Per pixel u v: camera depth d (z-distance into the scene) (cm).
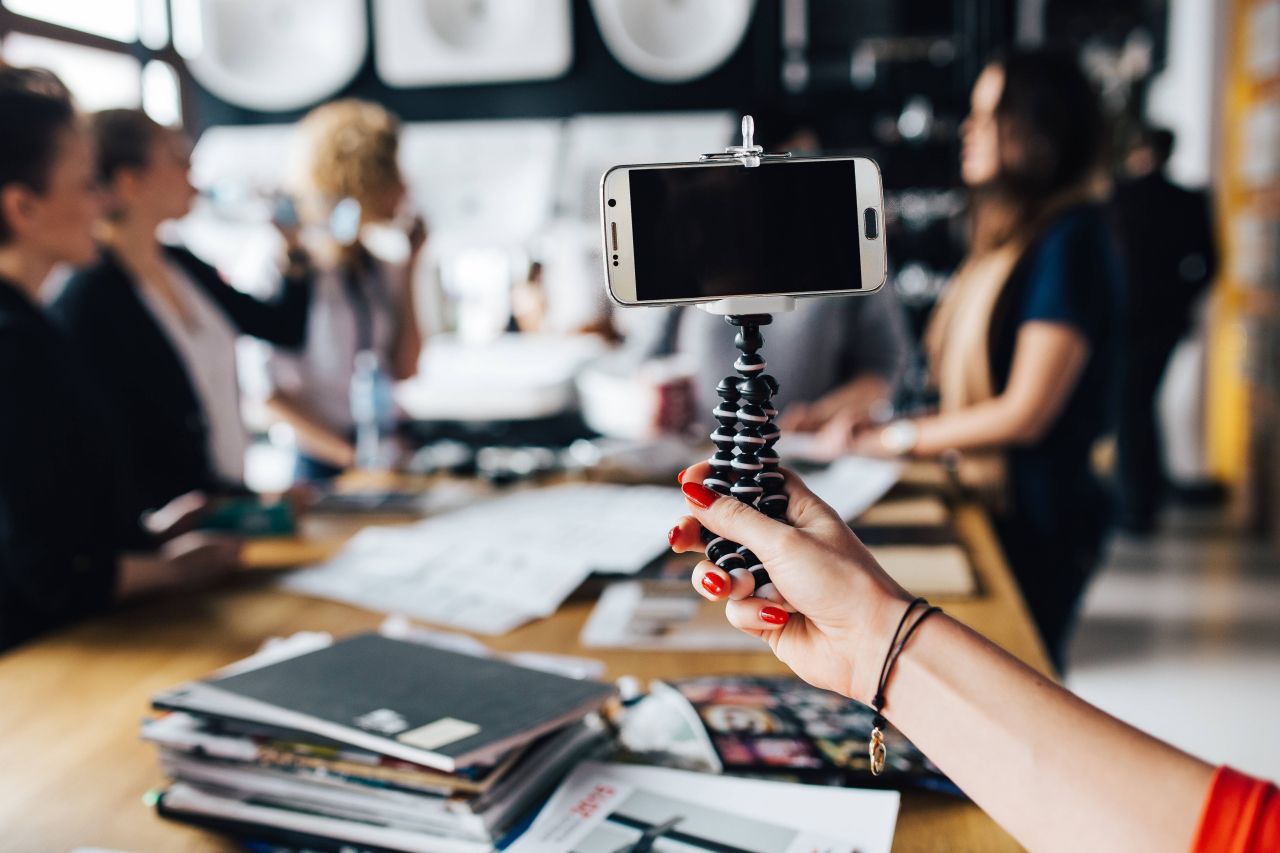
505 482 200
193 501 173
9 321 132
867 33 374
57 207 144
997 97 184
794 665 67
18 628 134
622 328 371
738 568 67
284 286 256
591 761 90
